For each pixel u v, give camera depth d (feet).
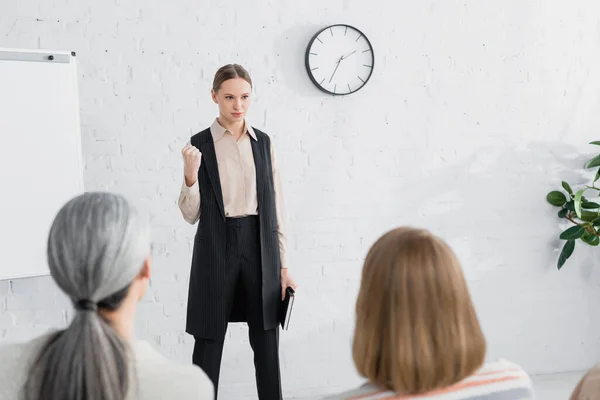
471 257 11.59
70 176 9.46
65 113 9.39
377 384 3.34
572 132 11.68
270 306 8.64
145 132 10.28
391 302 3.23
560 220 11.83
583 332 12.14
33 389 3.02
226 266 8.48
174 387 3.19
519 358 11.95
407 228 3.48
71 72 9.40
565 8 11.43
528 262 11.80
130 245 3.24
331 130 10.86
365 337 3.33
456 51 11.15
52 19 9.84
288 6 10.53
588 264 12.05
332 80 10.68
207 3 10.30
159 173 10.39
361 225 11.11
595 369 3.67
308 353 11.17
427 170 11.26
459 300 3.24
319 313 11.12
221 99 8.41
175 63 10.28
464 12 11.12
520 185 11.61
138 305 10.53
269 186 8.68
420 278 3.21
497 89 11.35
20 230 9.23
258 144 8.67
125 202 3.38
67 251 3.15
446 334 3.18
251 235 8.56
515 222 11.67
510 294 11.80
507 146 11.50
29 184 9.23
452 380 3.24
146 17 10.14
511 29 11.30
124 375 3.06
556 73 11.52
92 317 3.12
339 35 10.64
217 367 8.71
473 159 11.41
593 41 11.57
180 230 10.55
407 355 3.16
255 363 8.92
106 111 10.14
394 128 11.07
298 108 10.72
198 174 8.44
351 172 11.00
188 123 10.41
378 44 10.87
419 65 11.05
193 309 8.59
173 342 10.70
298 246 10.94
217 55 10.39
